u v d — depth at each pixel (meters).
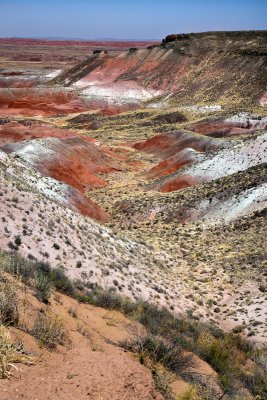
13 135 74.62
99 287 16.81
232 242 30.94
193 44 150.12
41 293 7.87
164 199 45.56
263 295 21.36
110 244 25.64
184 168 57.50
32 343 4.98
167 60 150.25
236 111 101.38
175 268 27.97
